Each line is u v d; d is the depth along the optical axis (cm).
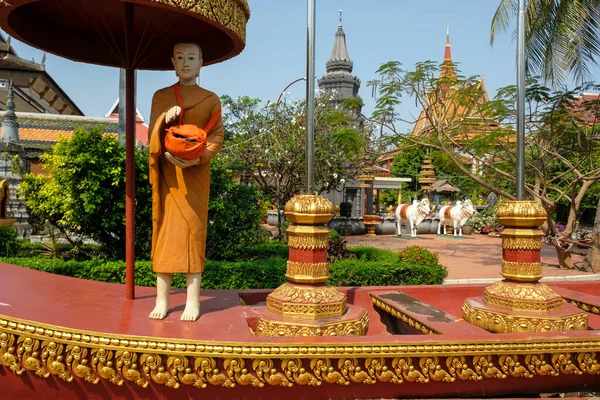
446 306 391
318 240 282
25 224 1118
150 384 222
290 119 1349
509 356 241
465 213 2078
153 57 357
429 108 989
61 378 217
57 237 899
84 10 318
